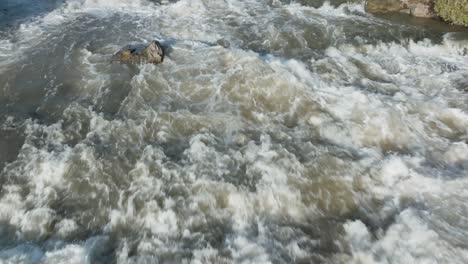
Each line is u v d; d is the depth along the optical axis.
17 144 8.94
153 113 9.84
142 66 11.66
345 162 8.41
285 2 16.92
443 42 13.50
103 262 6.67
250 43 13.35
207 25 14.58
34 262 6.55
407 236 6.88
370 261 6.59
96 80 11.18
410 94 10.74
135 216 7.42
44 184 7.98
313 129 9.34
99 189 7.89
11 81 11.12
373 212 7.47
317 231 7.15
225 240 6.99
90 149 8.66
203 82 10.85
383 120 9.45
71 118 9.71
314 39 13.70
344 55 12.70
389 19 15.17
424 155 8.68
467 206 7.38
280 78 10.68
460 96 10.66
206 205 7.58
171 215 7.40
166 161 8.47
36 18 15.12
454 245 6.67
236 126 9.43
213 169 8.26
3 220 7.38
